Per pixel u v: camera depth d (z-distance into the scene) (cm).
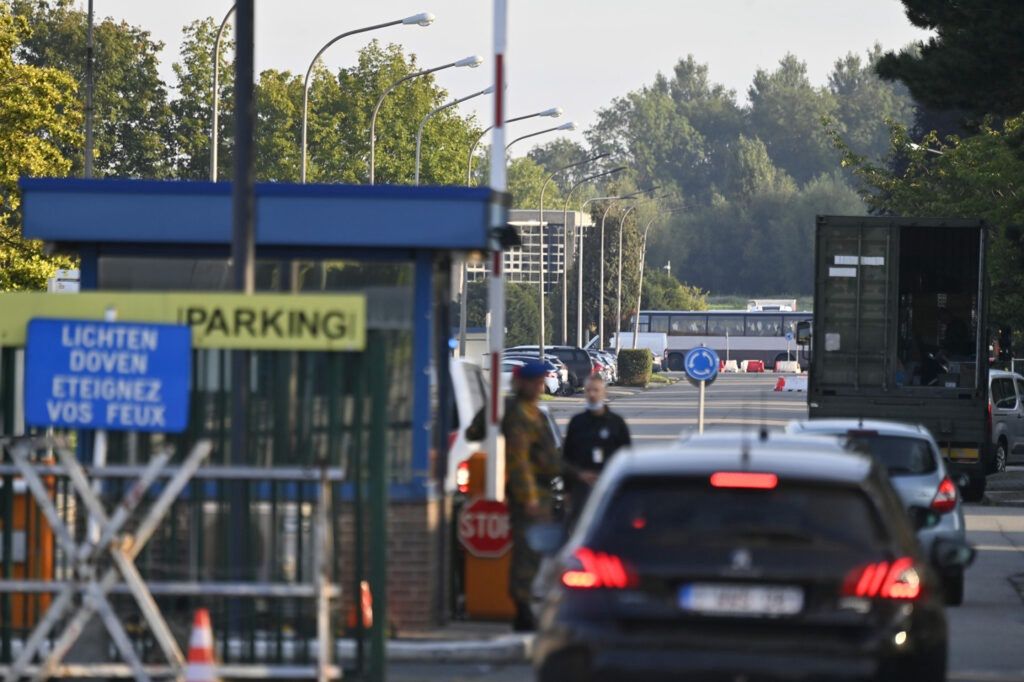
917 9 9419
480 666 4259
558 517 5922
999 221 14038
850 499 2891
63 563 3919
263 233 4566
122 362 3562
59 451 3378
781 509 2864
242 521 3691
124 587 3388
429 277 4603
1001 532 8369
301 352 3853
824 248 9850
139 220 4625
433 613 4588
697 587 2811
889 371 9794
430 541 4547
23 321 3841
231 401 3831
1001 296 13975
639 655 2792
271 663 3725
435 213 4544
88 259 4728
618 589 2830
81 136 13112
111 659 3756
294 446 3919
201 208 4622
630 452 3159
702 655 2781
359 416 3694
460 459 5578
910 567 2845
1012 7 8988
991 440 11456
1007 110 9481
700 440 3397
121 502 3706
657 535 2853
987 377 9650
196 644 3089
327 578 3528
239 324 3722
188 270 4747
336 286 4669
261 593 3394
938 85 9244
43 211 4622
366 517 4072
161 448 3444
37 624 3941
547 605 2916
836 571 2803
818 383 9862
